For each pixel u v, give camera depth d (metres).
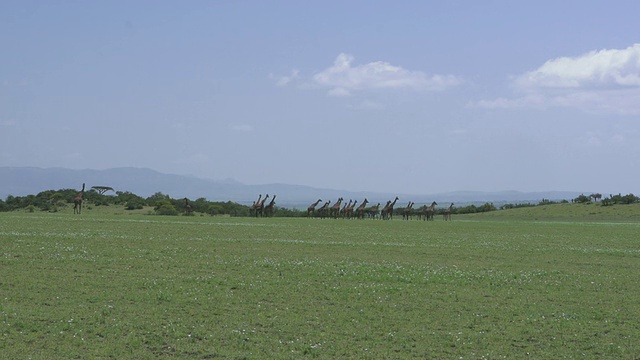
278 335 18.81
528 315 21.98
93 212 93.12
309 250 39.75
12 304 21.12
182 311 21.17
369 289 25.73
